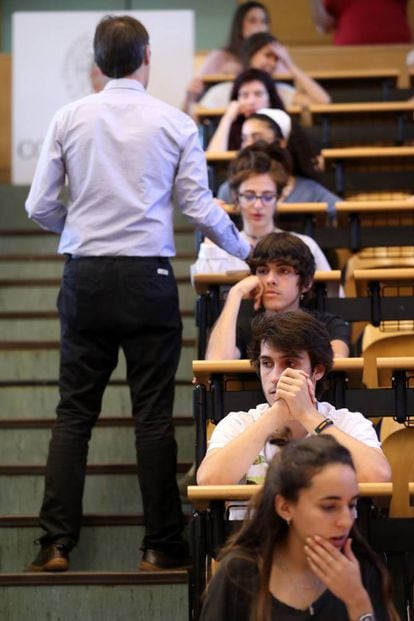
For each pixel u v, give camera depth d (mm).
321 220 10625
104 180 8234
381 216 10516
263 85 12562
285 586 5301
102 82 14914
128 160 8266
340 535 5176
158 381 8219
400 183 11922
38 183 8359
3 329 11461
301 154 11539
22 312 11484
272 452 6887
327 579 5160
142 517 8773
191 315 11367
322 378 6996
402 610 6551
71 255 8297
